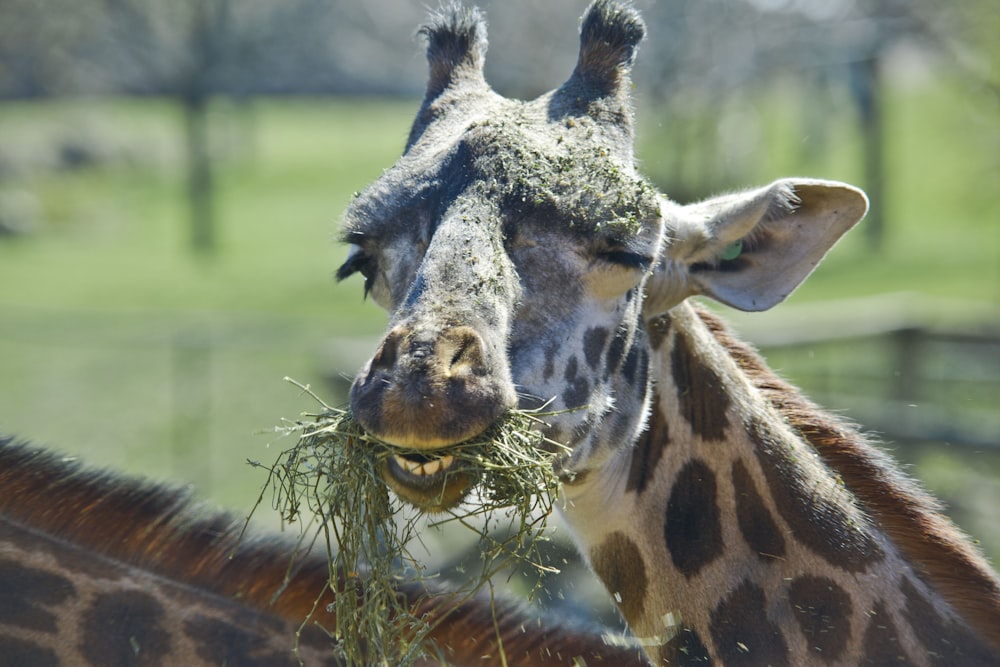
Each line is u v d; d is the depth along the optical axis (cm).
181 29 7350
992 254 5169
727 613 732
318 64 11931
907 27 6028
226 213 7375
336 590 589
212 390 2831
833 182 743
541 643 597
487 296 627
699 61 6016
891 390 2438
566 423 673
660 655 746
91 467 627
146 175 8544
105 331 3312
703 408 762
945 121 5522
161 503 612
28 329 3312
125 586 592
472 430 572
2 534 598
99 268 5509
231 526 614
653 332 766
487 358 593
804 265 771
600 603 1448
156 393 2842
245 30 8162
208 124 9625
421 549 1580
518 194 671
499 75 5612
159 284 5047
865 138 6319
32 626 586
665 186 6412
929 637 708
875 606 715
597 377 691
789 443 761
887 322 2416
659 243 701
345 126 11575
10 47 8619
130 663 580
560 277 671
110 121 9738
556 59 5550
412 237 686
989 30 4512
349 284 4884
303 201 7706
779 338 2367
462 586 627
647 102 6059
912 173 7188
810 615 718
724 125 6625
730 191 803
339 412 638
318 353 2533
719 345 794
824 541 731
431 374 569
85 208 7119
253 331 2928
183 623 586
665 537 750
